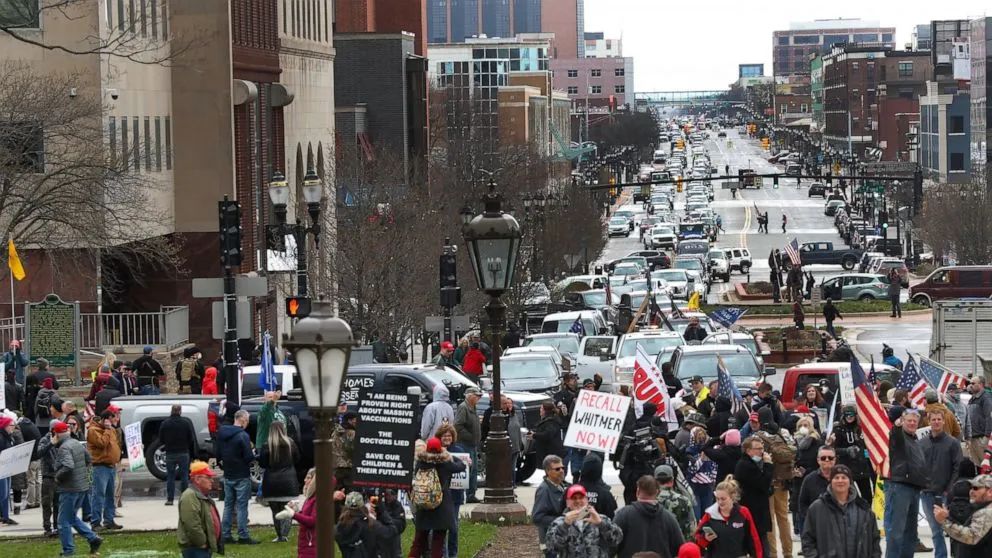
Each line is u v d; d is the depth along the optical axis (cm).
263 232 10144
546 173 18875
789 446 3212
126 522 3941
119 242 7888
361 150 14662
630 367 6353
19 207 7156
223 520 3600
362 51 17462
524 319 9944
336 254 8525
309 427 4450
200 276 8894
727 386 4075
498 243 3572
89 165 6812
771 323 11494
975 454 4106
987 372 6347
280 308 10544
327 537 2108
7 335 7375
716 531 2561
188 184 8956
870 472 3388
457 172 14538
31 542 3644
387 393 2892
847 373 4350
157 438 4556
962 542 2572
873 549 2570
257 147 10144
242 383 4847
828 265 17400
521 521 3681
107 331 7944
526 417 4900
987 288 12131
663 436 3419
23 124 7000
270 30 10400
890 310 11800
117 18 7938
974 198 15712
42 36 7669
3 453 3659
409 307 8425
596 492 2694
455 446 3850
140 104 8362
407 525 3784
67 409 3753
